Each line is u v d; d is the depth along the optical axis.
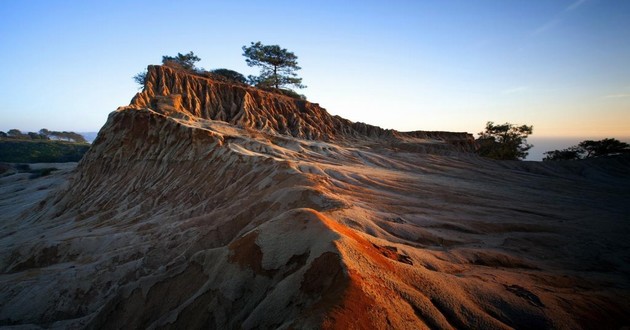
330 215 14.70
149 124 33.50
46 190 44.06
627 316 9.27
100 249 19.41
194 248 16.08
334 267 7.57
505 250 14.73
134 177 30.80
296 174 22.59
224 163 27.95
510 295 8.75
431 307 7.24
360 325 5.89
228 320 8.59
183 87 46.50
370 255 8.47
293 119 53.31
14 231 28.30
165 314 9.98
